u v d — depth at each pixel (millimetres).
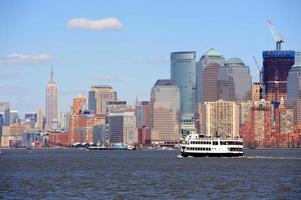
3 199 191250
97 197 195000
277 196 195875
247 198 191875
